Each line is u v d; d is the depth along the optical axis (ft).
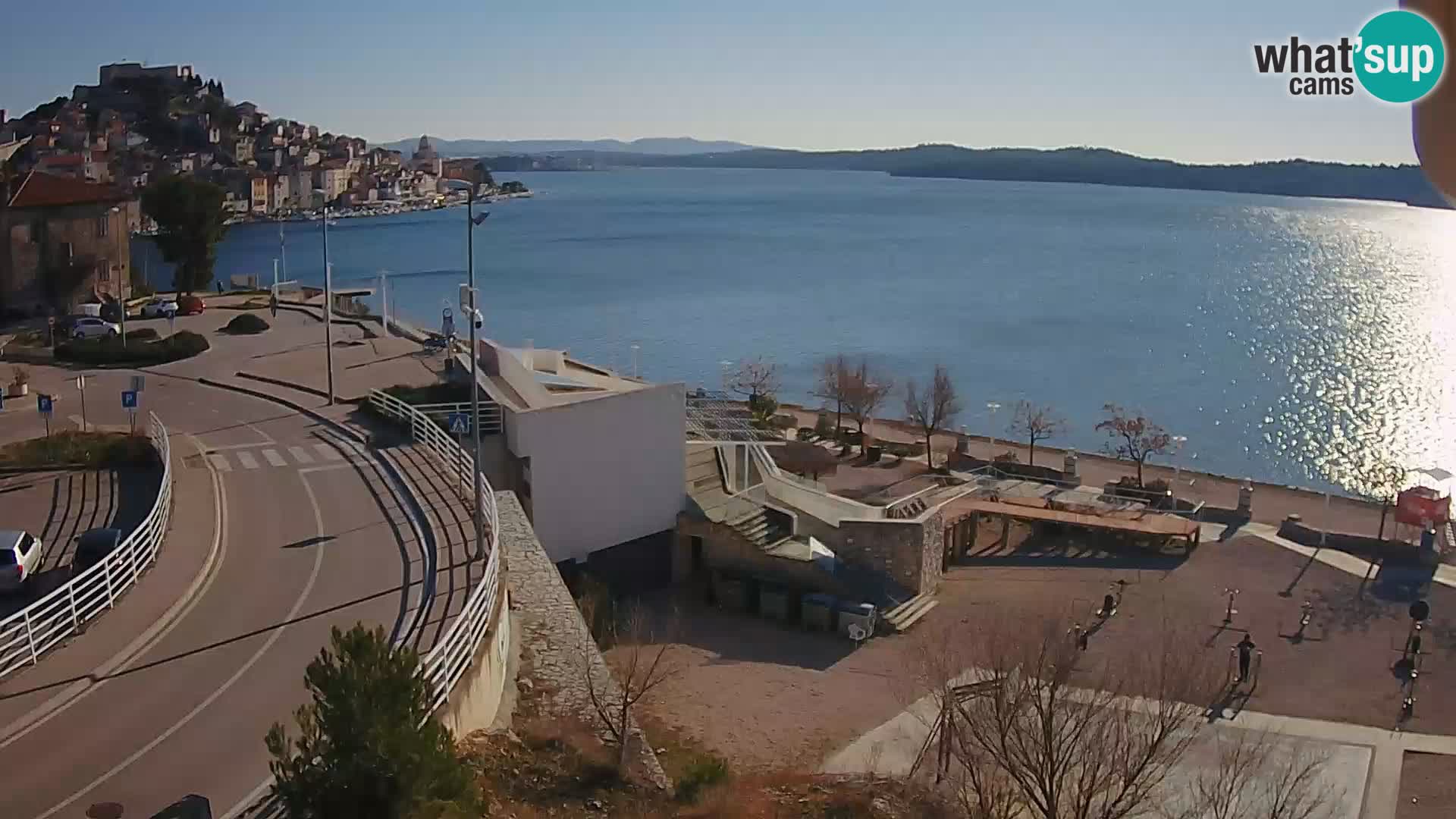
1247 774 77.66
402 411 135.85
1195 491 174.50
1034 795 67.21
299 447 127.54
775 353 347.15
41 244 220.84
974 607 125.18
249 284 284.82
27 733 64.23
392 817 44.65
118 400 151.33
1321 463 229.66
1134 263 633.61
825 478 178.50
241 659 74.23
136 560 87.97
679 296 488.02
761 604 123.13
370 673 46.09
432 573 89.76
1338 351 353.10
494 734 71.15
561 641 87.56
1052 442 241.76
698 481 141.90
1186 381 306.76
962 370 318.65
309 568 90.63
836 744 90.38
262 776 59.62
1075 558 143.13
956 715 81.05
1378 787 84.99
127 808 56.39
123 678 71.51
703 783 71.77
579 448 124.47
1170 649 96.22
